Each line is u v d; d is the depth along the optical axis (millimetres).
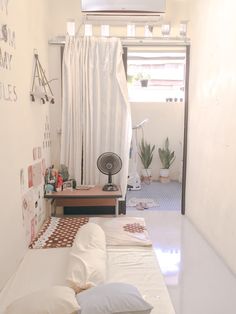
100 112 3830
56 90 3838
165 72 6582
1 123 2004
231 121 2590
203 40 3344
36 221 2963
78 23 3832
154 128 6543
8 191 2143
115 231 2809
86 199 3762
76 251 2186
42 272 2125
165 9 3611
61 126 3848
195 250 2947
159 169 6660
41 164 3221
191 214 3809
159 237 3283
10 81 2188
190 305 2045
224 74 2742
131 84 6566
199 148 3479
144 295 1871
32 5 2848
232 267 2533
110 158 3635
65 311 1369
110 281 2010
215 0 2967
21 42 2469
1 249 1998
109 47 3715
